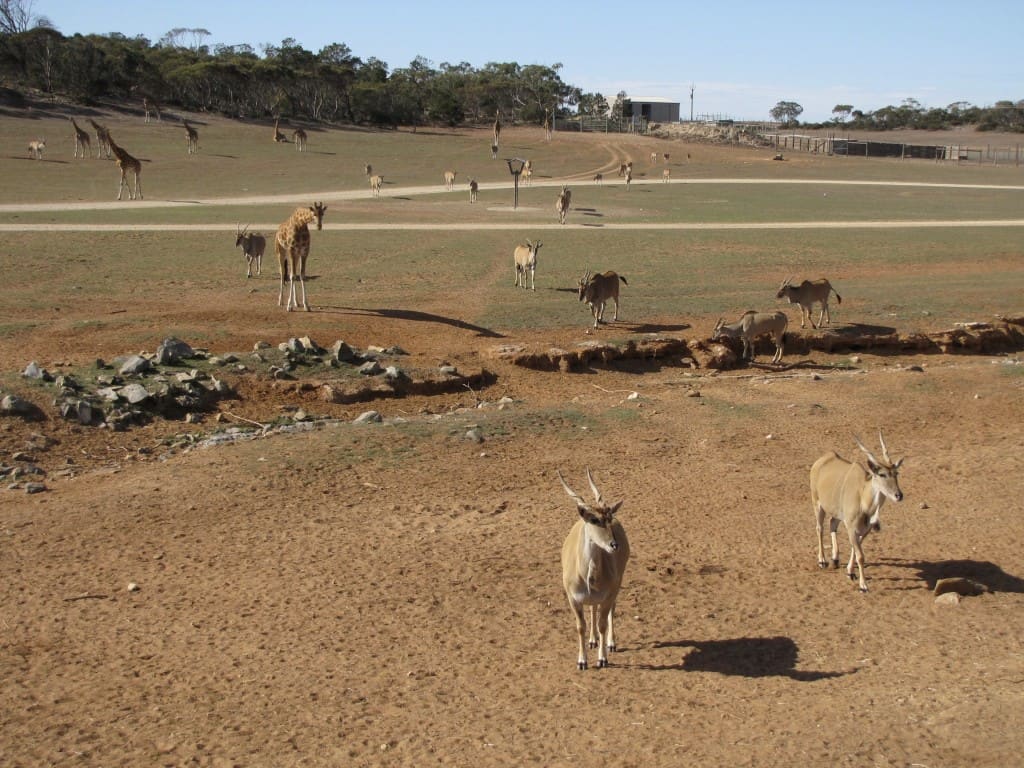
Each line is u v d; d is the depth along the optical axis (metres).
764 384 27.17
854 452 21.33
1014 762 8.74
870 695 10.30
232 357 25.62
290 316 31.47
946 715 9.69
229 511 17.09
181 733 9.91
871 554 15.22
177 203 65.75
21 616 12.95
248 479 18.67
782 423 23.53
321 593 13.69
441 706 10.38
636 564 14.82
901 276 43.19
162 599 13.52
